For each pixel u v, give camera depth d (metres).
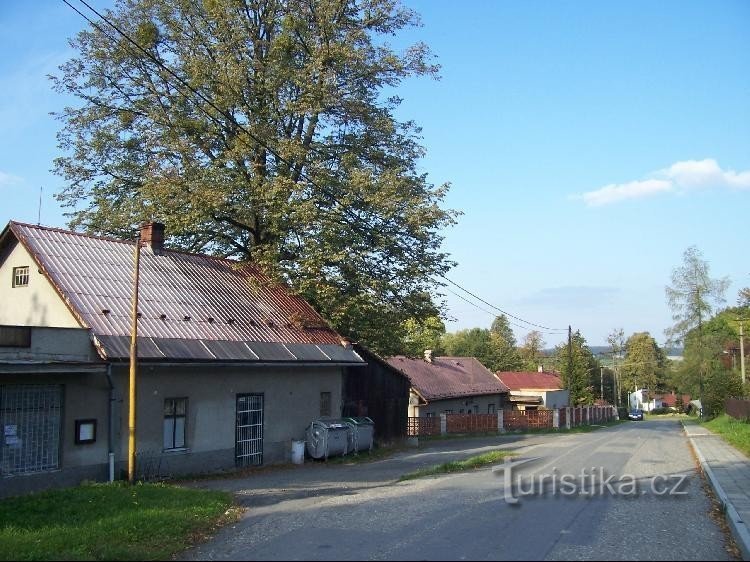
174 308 19.66
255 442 20.58
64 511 11.05
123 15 27.20
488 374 58.28
